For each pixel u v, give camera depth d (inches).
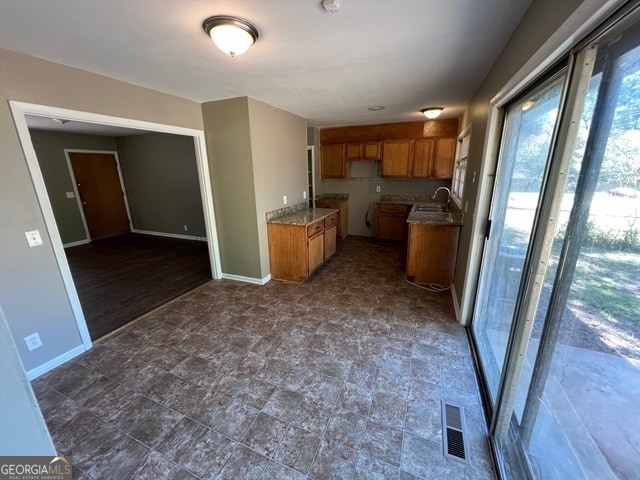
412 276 141.6
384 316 110.4
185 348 92.3
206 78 94.7
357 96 121.9
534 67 49.1
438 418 65.4
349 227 242.1
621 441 29.9
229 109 124.4
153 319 110.7
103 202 245.9
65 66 81.4
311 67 85.8
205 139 132.9
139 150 242.1
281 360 86.0
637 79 27.7
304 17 57.3
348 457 57.0
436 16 57.7
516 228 67.2
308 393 73.2
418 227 134.8
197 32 62.7
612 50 31.9
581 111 37.5
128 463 56.2
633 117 28.0
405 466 55.1
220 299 127.2
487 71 90.7
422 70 90.0
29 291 79.0
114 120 95.3
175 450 58.7
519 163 67.5
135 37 64.6
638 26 27.8
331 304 121.0
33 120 164.1
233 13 55.4
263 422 65.0
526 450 50.5
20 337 78.0
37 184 78.9
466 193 121.8
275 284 143.4
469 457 56.6
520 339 51.1
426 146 193.8
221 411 68.1
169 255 196.9
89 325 107.2
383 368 81.8
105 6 51.9
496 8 54.7
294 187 164.7
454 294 125.3
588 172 35.8
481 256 94.7
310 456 57.2
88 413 67.9
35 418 21.8
